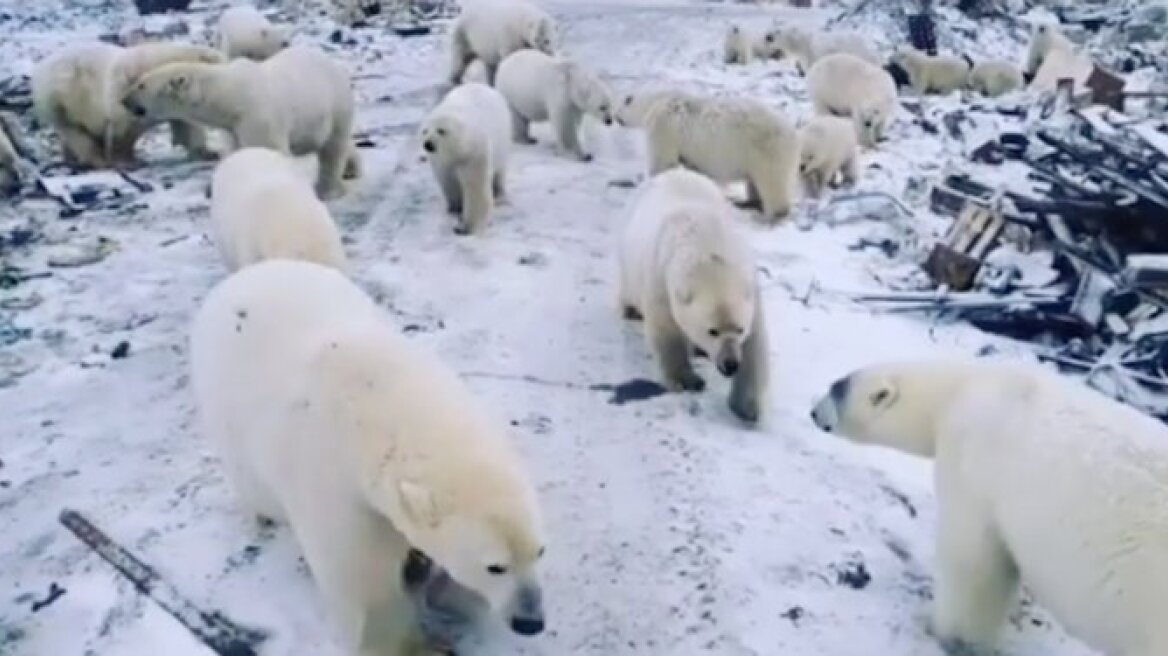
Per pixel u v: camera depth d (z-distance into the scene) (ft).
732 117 29.27
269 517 15.71
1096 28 74.84
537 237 28.12
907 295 24.56
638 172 34.19
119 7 61.67
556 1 75.82
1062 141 29.40
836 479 17.46
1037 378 12.88
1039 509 11.74
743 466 17.79
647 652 13.89
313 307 14.65
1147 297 22.88
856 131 39.65
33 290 24.56
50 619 14.52
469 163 27.71
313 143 30.73
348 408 12.66
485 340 22.22
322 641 13.94
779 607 14.61
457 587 14.44
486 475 11.94
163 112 30.37
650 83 48.57
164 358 21.45
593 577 15.17
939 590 13.62
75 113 32.65
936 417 13.42
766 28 58.65
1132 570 10.91
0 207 29.76
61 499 16.98
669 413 19.45
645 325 20.38
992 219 25.93
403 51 53.21
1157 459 11.41
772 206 29.66
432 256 26.68
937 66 52.85
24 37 52.01
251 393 13.94
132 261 26.23
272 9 63.21
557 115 35.22
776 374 20.98
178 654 13.84
